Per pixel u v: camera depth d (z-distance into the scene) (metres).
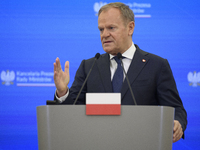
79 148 3.11
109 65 4.90
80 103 4.93
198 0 7.89
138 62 4.82
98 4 7.89
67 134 3.13
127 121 3.13
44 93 7.64
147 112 3.16
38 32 7.76
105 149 3.10
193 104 7.68
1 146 7.47
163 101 4.69
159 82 4.75
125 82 4.64
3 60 7.65
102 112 3.12
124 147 3.11
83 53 7.75
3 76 7.61
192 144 7.58
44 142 3.15
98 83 4.79
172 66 7.75
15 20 7.77
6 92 7.59
